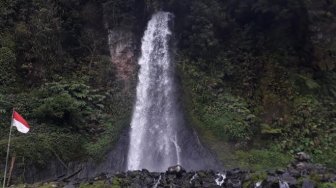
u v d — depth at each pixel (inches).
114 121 930.7
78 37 1045.8
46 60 976.9
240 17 1075.3
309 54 1031.6
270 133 910.4
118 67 1018.1
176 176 689.6
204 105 957.8
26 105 882.8
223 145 895.1
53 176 805.2
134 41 1045.2
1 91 904.3
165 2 1056.2
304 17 1000.9
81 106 917.2
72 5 1059.9
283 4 993.5
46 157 812.0
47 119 869.8
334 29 991.0
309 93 980.6
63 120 877.8
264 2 1002.7
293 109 946.7
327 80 1032.2
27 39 978.7
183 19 1044.5
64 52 1008.9
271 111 951.6
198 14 1023.0
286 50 1021.8
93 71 1000.2
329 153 893.2
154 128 947.3
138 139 925.8
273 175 637.9
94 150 863.1
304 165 681.6
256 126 929.5
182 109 956.6
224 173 700.0
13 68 942.4
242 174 679.1
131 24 1051.3
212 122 928.3
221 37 1057.5
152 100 987.3
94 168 843.4
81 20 1061.8
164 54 1028.5
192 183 655.8
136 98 983.6
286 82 976.9
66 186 681.0
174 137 920.9
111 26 1050.1
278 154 879.1
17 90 924.6
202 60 1013.2
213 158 868.0
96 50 1037.8
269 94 970.7
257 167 846.5
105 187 650.2
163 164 881.5
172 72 1004.6
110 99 967.0
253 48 1042.1
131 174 701.3
